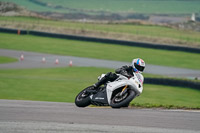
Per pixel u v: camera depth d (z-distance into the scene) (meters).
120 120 25.56
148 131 22.12
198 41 198.50
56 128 21.94
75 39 172.25
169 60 135.50
